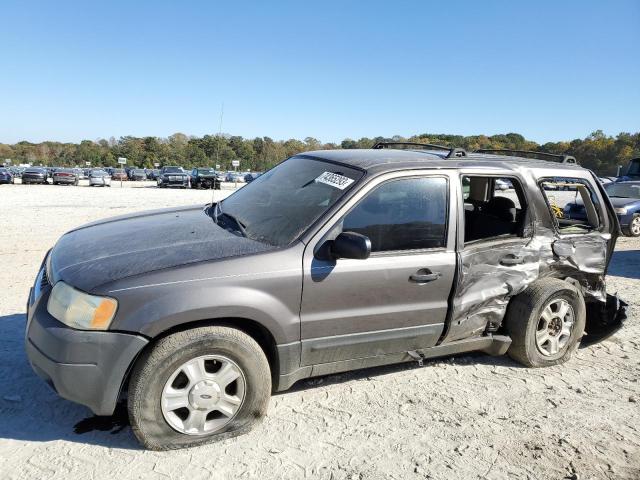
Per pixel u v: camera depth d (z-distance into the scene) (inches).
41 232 412.2
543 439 126.9
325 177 143.6
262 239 129.5
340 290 126.6
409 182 139.4
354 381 152.7
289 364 125.4
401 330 138.6
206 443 117.0
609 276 315.3
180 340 110.4
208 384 114.9
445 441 123.7
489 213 176.1
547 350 169.0
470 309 148.9
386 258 133.0
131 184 1740.9
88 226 155.7
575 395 150.9
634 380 163.0
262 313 117.3
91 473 105.1
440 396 146.0
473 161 154.0
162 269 112.3
